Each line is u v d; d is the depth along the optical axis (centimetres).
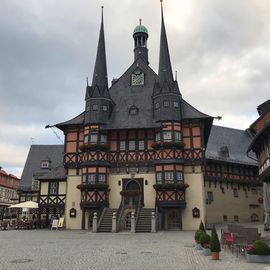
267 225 2416
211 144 4725
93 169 3419
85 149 3484
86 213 3425
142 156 3506
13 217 7769
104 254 1422
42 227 3869
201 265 1138
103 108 3622
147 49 4638
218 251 1262
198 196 3341
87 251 1527
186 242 1945
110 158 3544
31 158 5488
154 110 3612
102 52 3900
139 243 1897
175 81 3641
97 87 3669
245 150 5038
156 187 3266
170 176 3309
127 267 1103
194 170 3412
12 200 7950
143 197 3400
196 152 3438
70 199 3556
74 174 3606
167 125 3453
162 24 3981
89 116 3591
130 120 3606
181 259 1273
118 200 3438
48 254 1426
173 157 3350
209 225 3734
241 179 4569
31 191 5119
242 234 1380
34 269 1063
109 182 3488
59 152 5531
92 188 3341
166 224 3275
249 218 4559
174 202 3222
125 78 4031
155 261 1227
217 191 4216
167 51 3838
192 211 3312
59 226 3450
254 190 4759
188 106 3650
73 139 3694
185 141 3494
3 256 1366
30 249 1614
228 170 4431
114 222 2809
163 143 3369
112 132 3612
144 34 4616
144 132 3569
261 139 2759
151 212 3022
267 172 2520
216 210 4122
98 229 2889
